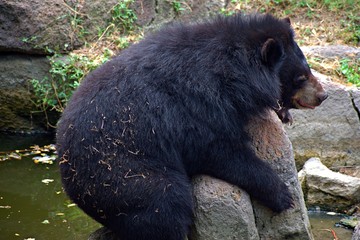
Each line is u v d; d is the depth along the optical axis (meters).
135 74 7.22
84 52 12.94
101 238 7.64
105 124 7.04
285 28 7.61
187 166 7.30
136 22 13.66
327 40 13.44
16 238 8.97
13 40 12.54
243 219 7.30
